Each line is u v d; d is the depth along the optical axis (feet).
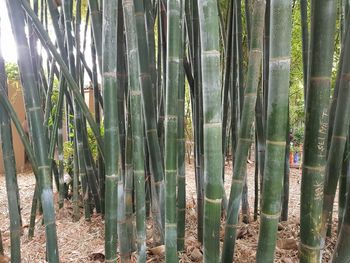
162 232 4.94
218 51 2.81
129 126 4.71
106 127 3.34
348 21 3.42
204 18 2.74
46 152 3.49
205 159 3.00
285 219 7.13
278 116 2.66
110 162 3.41
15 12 3.18
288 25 2.52
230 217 3.53
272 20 2.58
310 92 2.77
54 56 3.57
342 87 3.32
